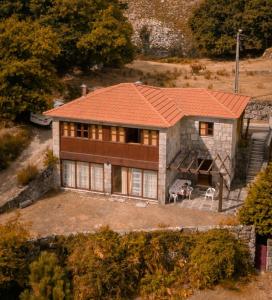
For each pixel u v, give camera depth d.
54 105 43.59
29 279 25.59
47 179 35.34
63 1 51.25
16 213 29.94
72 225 30.53
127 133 33.16
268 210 28.64
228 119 34.16
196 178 35.88
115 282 26.73
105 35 51.12
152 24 78.31
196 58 69.56
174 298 26.61
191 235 28.83
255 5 64.94
